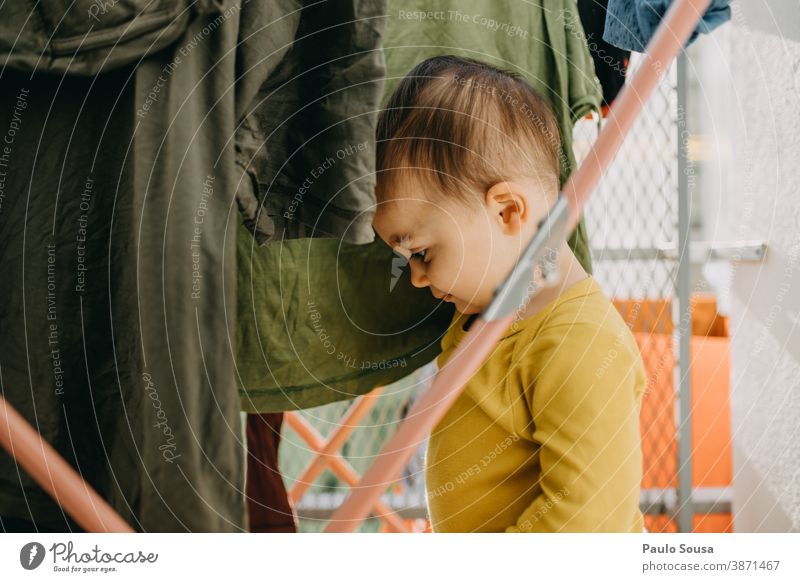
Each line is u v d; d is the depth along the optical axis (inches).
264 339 23.5
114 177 18.8
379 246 24.5
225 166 17.3
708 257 30.6
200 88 16.9
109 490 20.1
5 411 18.3
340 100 18.2
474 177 21.8
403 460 21.4
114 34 15.9
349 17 17.7
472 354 21.0
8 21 15.8
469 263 22.5
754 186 28.8
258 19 17.0
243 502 19.1
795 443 26.4
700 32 21.7
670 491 28.3
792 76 26.4
